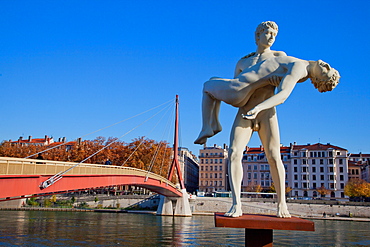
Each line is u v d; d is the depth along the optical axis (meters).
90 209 65.69
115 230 35.22
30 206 67.19
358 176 96.31
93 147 75.38
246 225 6.38
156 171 72.94
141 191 81.62
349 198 82.12
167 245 26.33
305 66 7.14
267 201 67.38
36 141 109.50
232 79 7.30
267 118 7.32
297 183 90.69
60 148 82.44
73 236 29.97
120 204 69.62
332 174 87.81
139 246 25.69
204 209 67.88
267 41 7.66
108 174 27.16
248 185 92.75
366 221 58.25
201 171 105.00
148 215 58.56
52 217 48.72
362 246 29.14
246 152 100.88
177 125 62.25
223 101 7.43
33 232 31.70
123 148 75.94
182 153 114.62
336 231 40.22
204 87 7.89
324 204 66.00
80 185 22.64
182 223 44.72
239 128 7.36
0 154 79.06
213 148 106.31
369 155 114.81
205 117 7.91
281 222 6.31
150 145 76.75
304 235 35.22
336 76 7.24
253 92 7.28
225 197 72.69
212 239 29.97
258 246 6.63
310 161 90.44
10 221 40.94
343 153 88.75
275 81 7.08
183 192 60.19
